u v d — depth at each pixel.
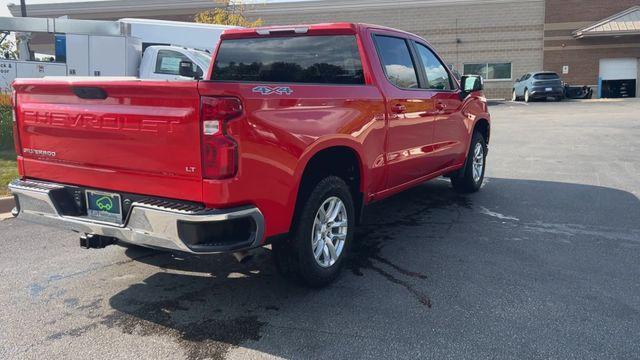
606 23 31.31
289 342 3.56
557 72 33.22
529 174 9.11
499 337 3.58
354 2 33.75
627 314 3.89
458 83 6.98
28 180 4.42
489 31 33.50
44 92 4.11
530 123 17.59
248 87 3.56
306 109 4.02
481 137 7.79
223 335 3.66
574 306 4.03
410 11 33.91
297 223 4.11
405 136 5.44
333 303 4.14
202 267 4.95
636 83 32.47
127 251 5.40
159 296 4.32
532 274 4.66
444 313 3.94
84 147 3.97
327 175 4.38
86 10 35.00
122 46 14.48
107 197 3.95
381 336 3.62
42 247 5.54
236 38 5.63
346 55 5.07
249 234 3.68
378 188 5.18
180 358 3.38
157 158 3.62
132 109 3.66
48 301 4.24
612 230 5.89
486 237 5.71
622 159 10.33
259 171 3.63
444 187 8.25
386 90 5.08
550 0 32.66
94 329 3.78
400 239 5.68
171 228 3.50
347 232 4.61
